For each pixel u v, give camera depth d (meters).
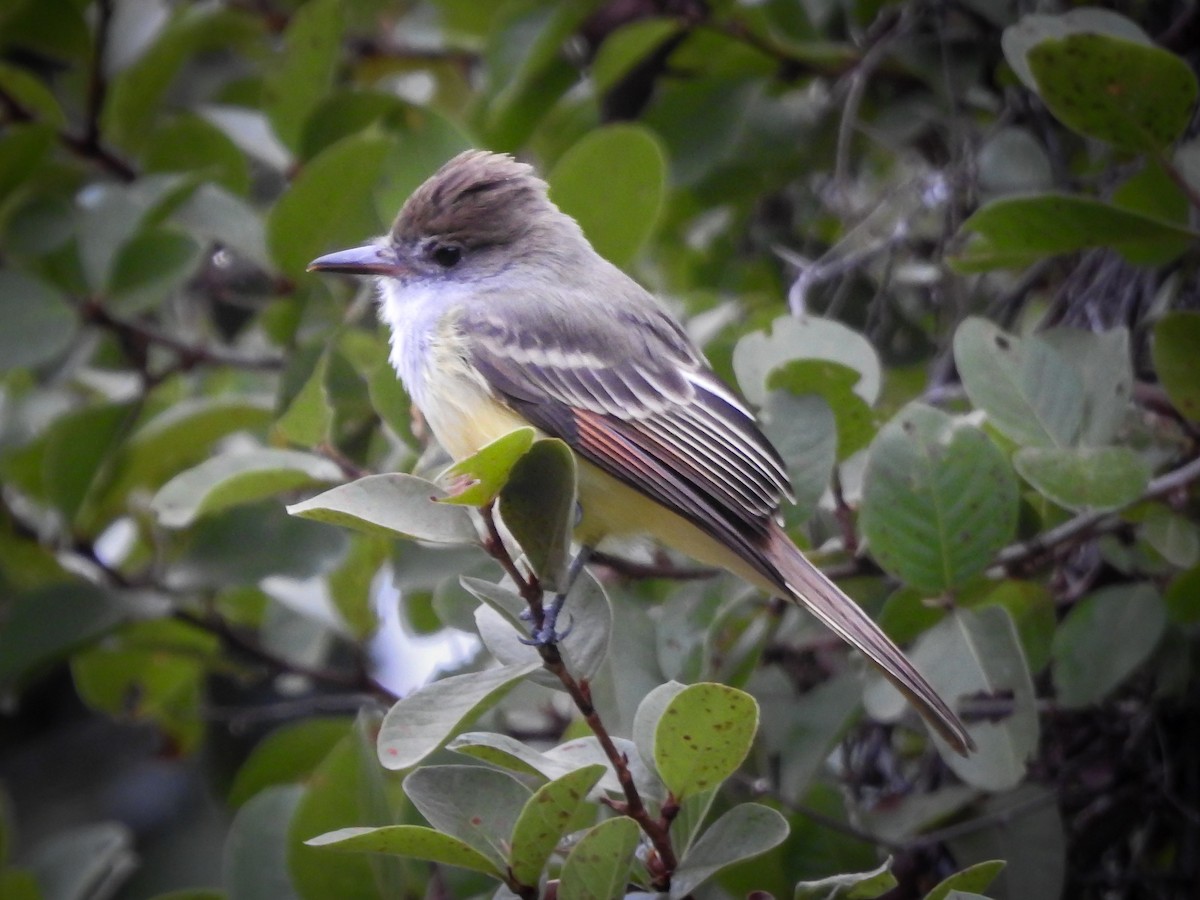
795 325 8.03
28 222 9.54
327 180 9.05
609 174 8.93
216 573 8.75
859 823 7.96
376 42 11.42
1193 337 7.44
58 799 12.50
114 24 11.15
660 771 5.65
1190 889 8.05
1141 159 8.84
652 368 8.38
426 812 5.93
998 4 9.60
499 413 8.31
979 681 7.05
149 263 9.25
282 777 9.45
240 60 11.80
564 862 5.69
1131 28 8.18
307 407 7.64
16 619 8.70
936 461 7.27
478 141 10.32
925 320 9.92
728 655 7.73
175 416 9.15
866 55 9.71
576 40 10.43
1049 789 8.05
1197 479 7.45
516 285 8.69
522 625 5.97
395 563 8.30
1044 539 7.52
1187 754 8.24
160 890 12.09
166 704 10.41
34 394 10.55
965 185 9.44
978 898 5.57
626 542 8.38
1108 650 7.67
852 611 7.27
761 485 7.83
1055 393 7.45
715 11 10.21
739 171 10.36
